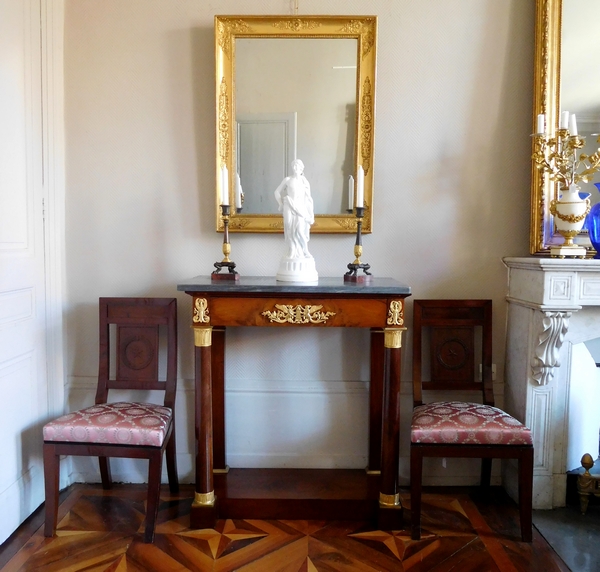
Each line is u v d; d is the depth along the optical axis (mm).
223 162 2232
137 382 2189
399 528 1951
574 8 2158
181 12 2236
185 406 2328
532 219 2213
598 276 1953
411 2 2225
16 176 1968
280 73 2223
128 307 2193
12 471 1946
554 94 2166
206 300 1875
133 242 2316
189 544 1854
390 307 1870
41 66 2133
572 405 2139
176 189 2295
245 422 2334
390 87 2254
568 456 2143
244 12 2234
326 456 2328
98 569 1713
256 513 2010
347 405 2326
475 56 2238
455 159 2275
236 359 2330
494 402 2209
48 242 2193
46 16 2137
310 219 2037
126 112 2271
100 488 2289
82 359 2340
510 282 2275
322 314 1873
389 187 2285
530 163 2262
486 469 2217
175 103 2266
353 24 2191
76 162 2293
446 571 1709
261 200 2264
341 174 2252
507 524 1997
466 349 2211
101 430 1850
